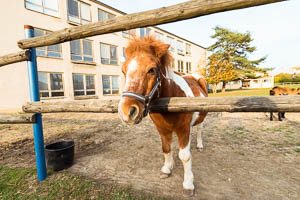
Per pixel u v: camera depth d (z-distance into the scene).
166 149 2.25
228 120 5.64
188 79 2.71
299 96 1.10
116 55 15.22
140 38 1.59
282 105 1.11
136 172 2.47
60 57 11.20
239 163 2.63
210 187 2.06
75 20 12.25
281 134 3.93
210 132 4.27
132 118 1.24
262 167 2.50
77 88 12.25
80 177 2.32
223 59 23.56
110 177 2.33
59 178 2.31
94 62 13.31
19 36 9.14
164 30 20.34
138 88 1.30
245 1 1.04
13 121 2.21
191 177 2.00
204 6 1.15
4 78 8.48
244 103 1.22
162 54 1.51
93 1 13.32
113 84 14.98
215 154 2.98
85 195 1.96
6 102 8.55
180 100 1.48
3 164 2.78
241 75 23.30
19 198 1.96
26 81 9.19
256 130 4.32
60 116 7.79
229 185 2.09
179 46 23.73
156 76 1.43
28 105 2.15
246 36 22.70
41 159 2.27
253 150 3.10
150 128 5.00
